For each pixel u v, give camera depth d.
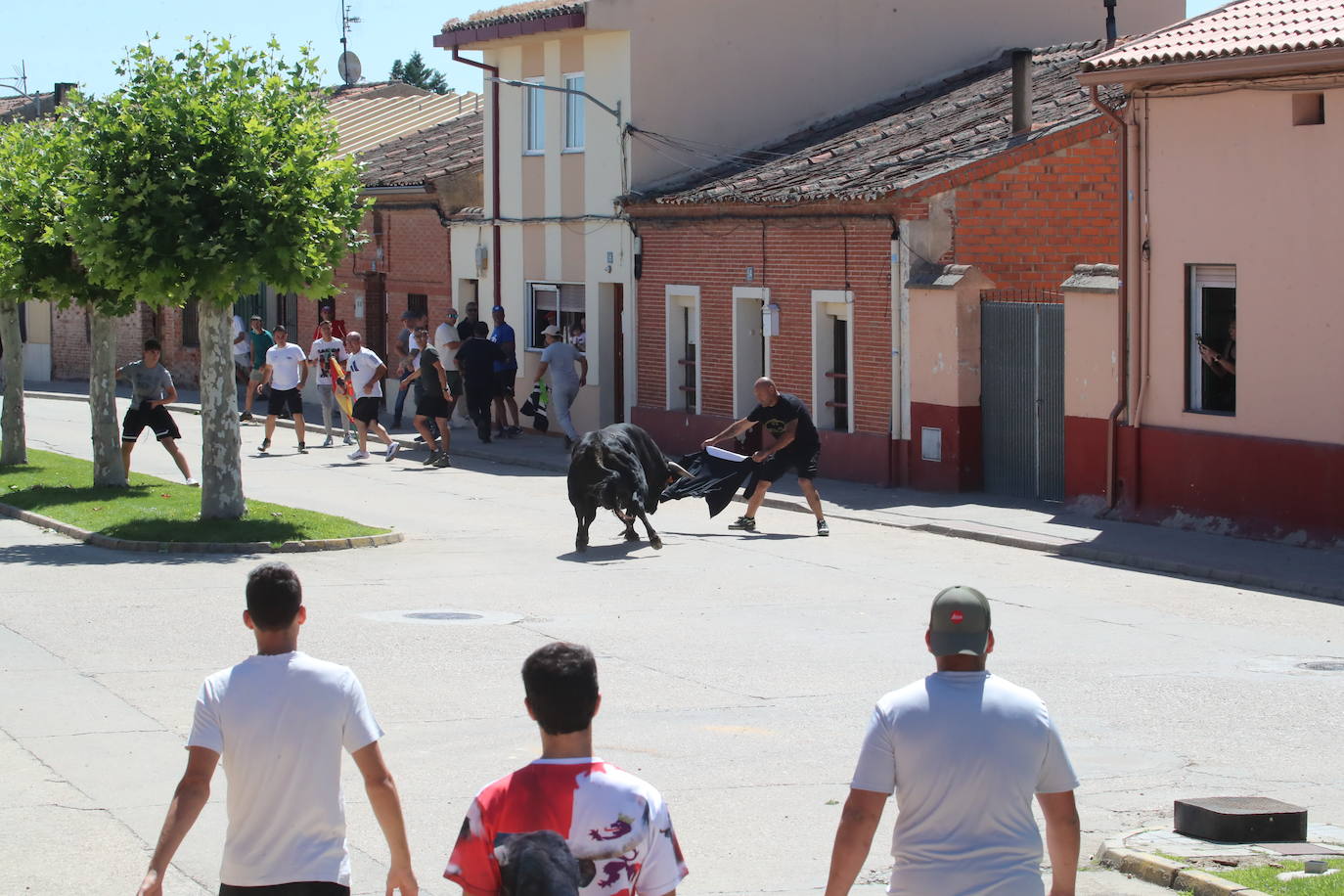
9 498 25.59
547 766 5.09
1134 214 22.58
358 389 32.81
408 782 10.59
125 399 48.88
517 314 38.06
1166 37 22.17
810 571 19.64
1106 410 23.28
